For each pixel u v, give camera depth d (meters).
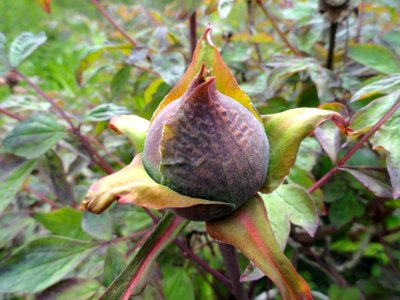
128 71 0.17
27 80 0.13
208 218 0.08
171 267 0.14
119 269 0.12
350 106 0.14
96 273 0.13
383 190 0.11
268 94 0.15
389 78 0.11
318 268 0.17
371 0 0.18
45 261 0.12
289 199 0.11
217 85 0.09
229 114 0.08
